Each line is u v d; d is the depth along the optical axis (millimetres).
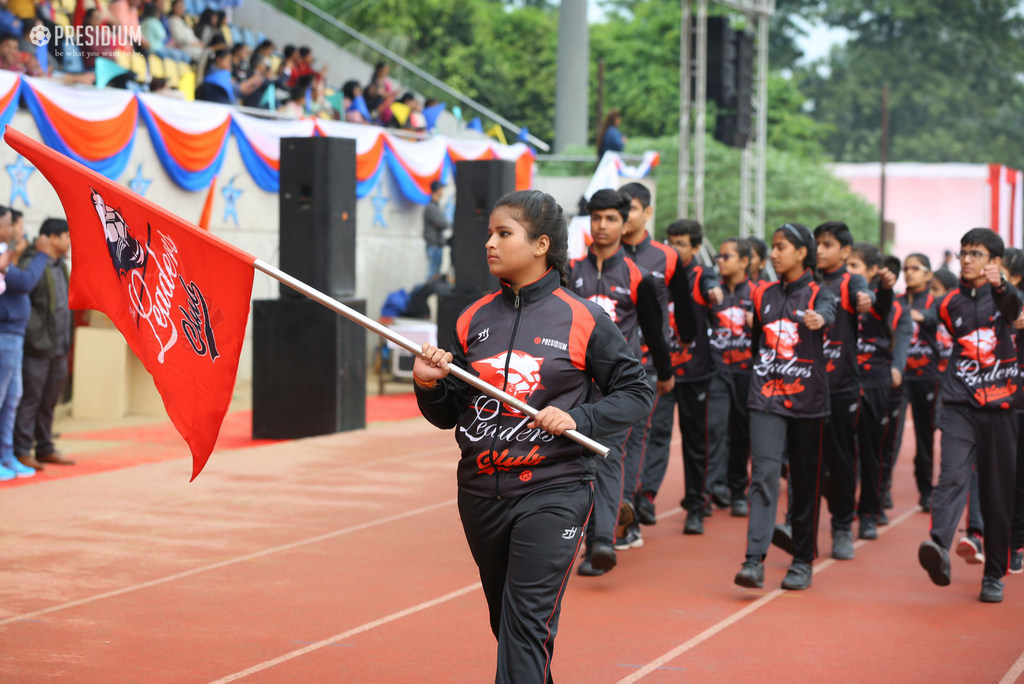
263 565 6613
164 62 15438
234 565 6598
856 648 5305
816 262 6355
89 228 3977
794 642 5387
